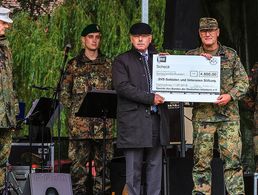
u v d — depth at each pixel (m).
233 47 12.60
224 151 8.94
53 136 11.67
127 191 9.46
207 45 9.04
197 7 10.70
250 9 12.53
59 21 13.01
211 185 9.59
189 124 11.62
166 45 10.70
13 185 11.13
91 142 10.56
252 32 12.52
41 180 8.53
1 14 8.98
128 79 8.94
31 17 13.48
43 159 10.88
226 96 8.79
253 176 10.37
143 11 10.22
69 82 10.54
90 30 10.56
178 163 9.75
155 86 8.90
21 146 11.51
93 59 10.61
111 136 10.45
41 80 12.41
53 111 10.23
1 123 8.80
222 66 8.99
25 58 12.50
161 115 8.91
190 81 8.90
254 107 10.45
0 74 8.88
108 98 9.46
